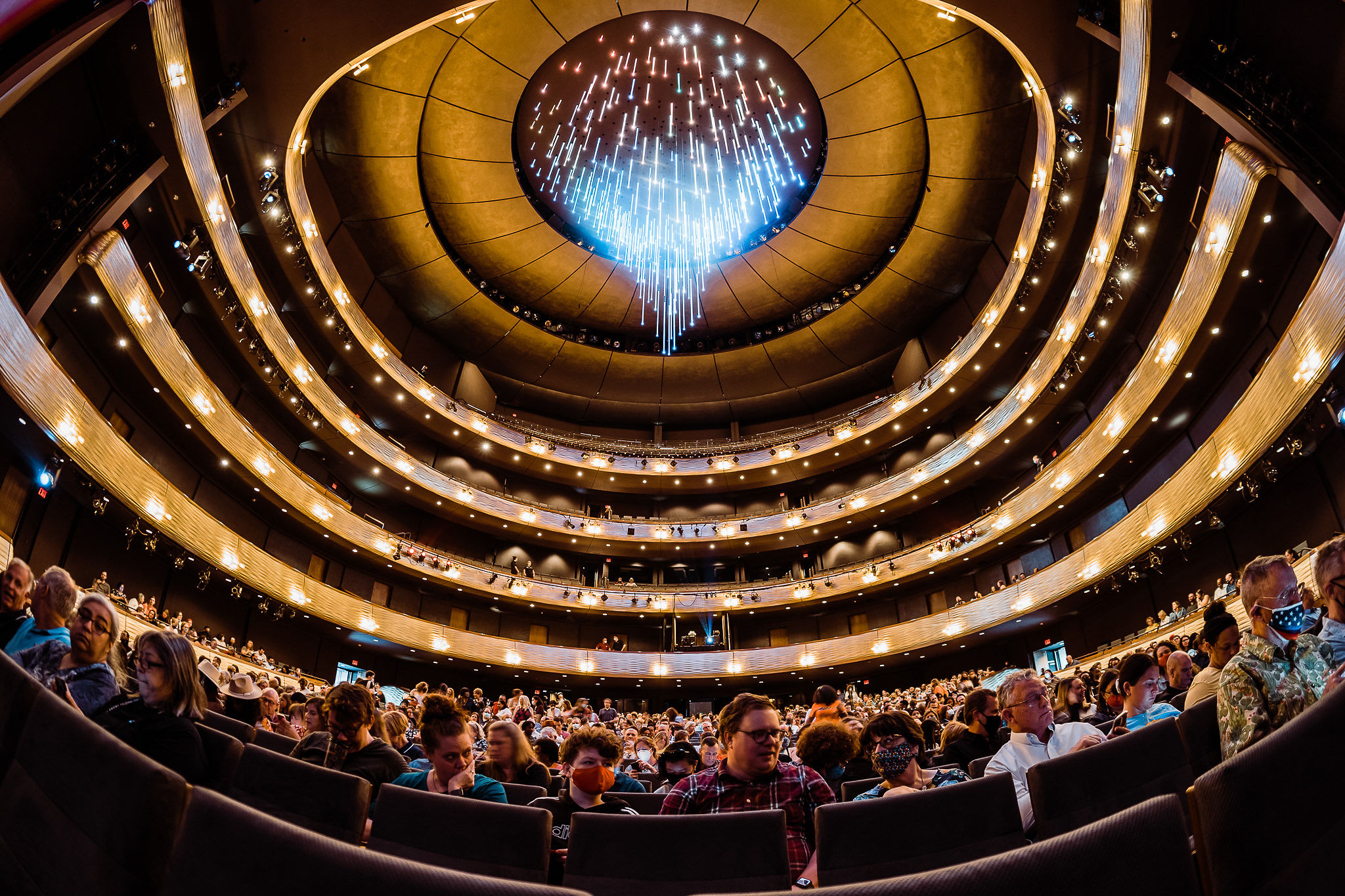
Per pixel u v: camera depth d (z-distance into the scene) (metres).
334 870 1.27
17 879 1.54
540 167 23.14
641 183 24.12
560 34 19.30
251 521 20.00
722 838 2.57
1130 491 19.28
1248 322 14.25
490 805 2.80
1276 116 11.14
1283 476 14.25
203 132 14.23
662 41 19.78
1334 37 10.12
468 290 25.97
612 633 28.12
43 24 8.83
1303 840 1.43
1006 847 2.57
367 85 19.16
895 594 26.38
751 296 27.39
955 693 16.84
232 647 17.17
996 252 23.20
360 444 22.81
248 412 19.94
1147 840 1.32
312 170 20.47
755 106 21.69
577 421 31.38
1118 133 14.55
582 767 4.14
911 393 25.84
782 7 18.62
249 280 17.58
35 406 11.02
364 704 4.15
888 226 24.38
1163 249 16.17
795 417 31.20
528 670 25.36
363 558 22.95
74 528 14.17
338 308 21.23
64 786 1.56
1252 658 2.83
